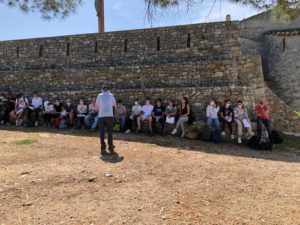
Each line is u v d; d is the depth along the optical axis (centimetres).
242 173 718
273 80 2097
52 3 1005
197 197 555
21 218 464
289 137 1259
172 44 1466
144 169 714
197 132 1152
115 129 1234
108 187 596
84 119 1256
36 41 1667
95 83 1505
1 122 1380
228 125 1148
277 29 2178
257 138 1081
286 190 607
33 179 625
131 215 478
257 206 524
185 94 1320
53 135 1112
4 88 1641
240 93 1263
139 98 1371
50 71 1576
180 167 741
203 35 1425
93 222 455
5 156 803
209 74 1362
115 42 1549
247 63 1364
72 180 627
